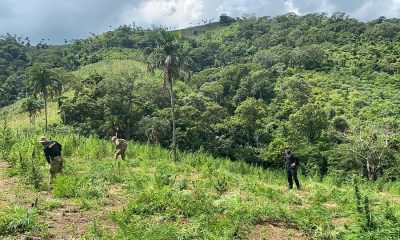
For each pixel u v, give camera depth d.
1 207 8.02
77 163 16.05
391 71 102.12
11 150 16.31
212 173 16.80
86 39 175.88
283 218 8.67
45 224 7.21
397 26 131.50
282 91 85.94
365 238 6.84
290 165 14.62
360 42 126.44
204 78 102.31
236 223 7.77
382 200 11.93
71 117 65.38
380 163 45.66
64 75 90.62
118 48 156.88
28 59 155.50
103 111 65.38
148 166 17.98
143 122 61.34
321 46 128.00
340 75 101.88
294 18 182.25
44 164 14.27
